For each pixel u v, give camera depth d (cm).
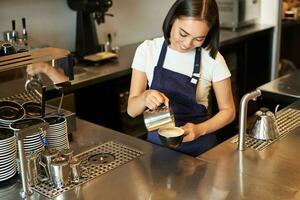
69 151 141
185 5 151
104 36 342
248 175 142
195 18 149
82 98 263
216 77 175
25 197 130
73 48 322
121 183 137
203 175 142
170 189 133
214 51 171
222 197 128
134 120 299
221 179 139
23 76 139
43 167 137
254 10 416
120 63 299
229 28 402
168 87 175
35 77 143
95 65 293
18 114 154
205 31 153
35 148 143
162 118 153
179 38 157
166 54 175
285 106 229
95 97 270
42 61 142
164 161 153
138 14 368
